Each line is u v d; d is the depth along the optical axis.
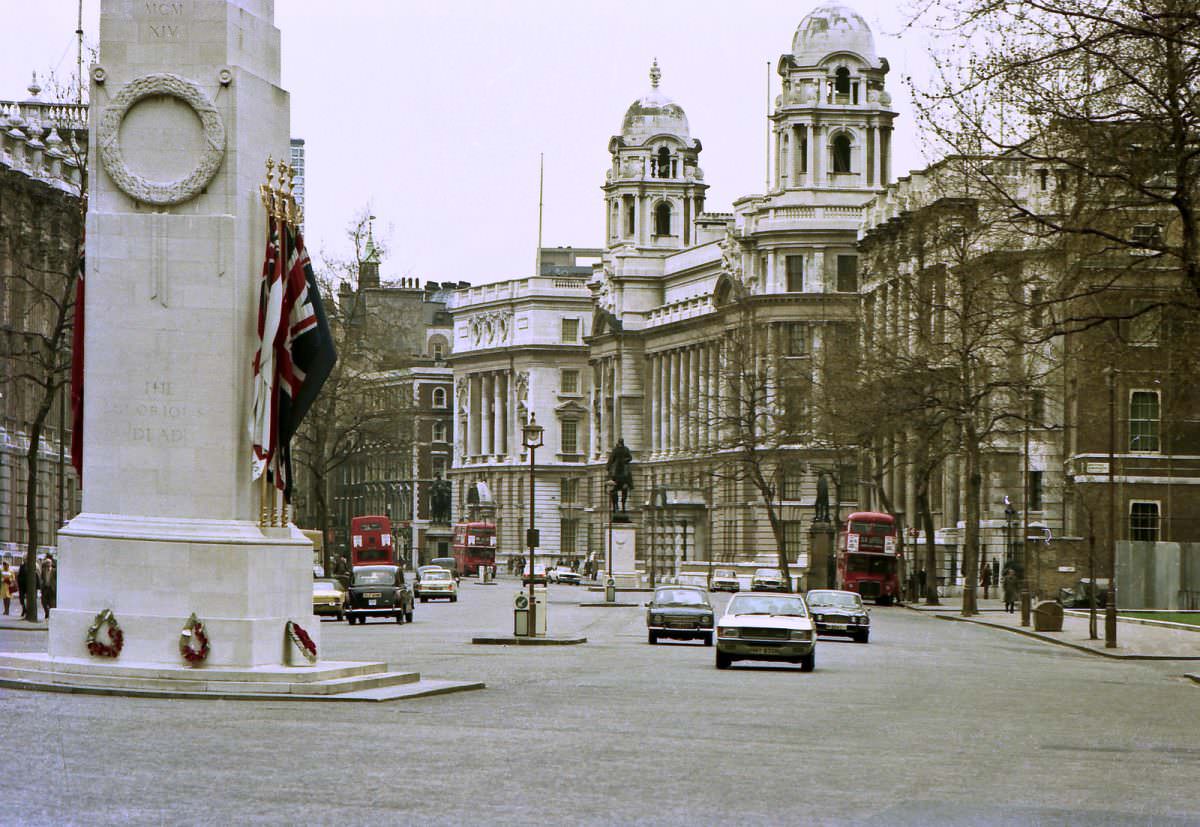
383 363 127.75
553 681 47.12
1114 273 58.97
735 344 160.88
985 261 64.81
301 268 41.31
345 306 135.50
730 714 37.59
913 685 49.28
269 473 40.88
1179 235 62.06
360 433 128.88
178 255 40.00
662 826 21.27
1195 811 23.91
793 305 192.88
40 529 116.56
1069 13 48.75
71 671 38.81
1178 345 56.88
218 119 40.03
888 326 137.88
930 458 116.56
